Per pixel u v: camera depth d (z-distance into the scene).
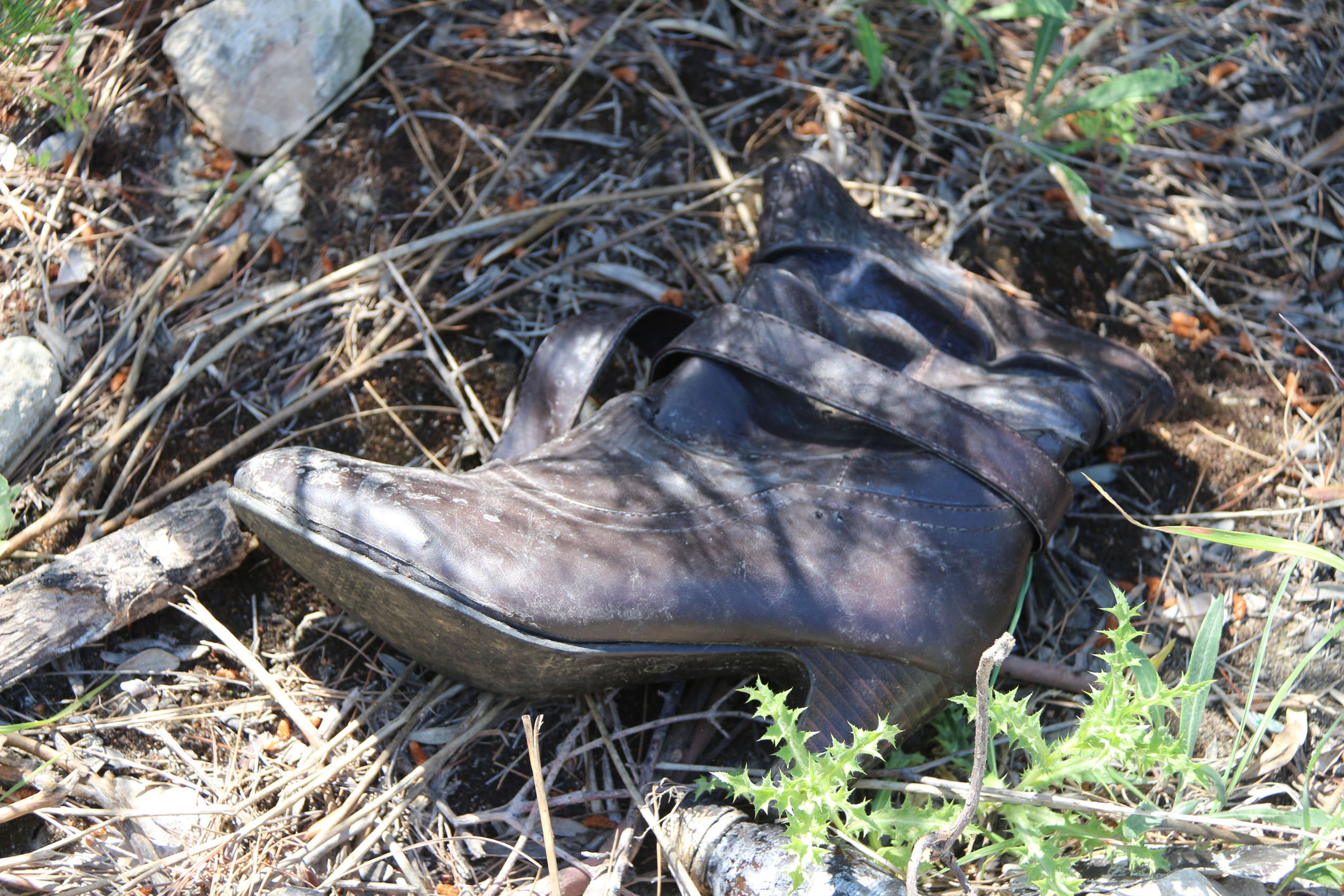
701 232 2.08
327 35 2.06
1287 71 2.36
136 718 1.57
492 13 2.25
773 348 1.58
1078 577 1.83
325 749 1.57
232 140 2.02
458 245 2.03
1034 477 1.53
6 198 1.89
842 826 1.32
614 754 1.57
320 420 1.85
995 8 2.17
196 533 1.63
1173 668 1.74
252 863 1.44
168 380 1.85
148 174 1.99
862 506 1.49
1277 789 1.58
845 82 2.27
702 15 2.31
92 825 1.48
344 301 1.95
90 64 2.03
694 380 1.62
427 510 1.34
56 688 1.58
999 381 1.68
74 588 1.55
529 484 1.45
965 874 1.45
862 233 1.90
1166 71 2.09
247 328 1.88
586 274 2.03
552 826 1.55
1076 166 2.23
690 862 1.43
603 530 1.40
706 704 1.65
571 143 2.14
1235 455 1.95
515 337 1.96
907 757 1.53
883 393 1.54
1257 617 1.79
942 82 2.29
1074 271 2.11
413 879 1.49
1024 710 1.40
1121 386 1.72
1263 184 2.24
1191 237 2.16
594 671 1.42
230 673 1.65
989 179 2.19
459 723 1.64
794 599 1.41
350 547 1.32
